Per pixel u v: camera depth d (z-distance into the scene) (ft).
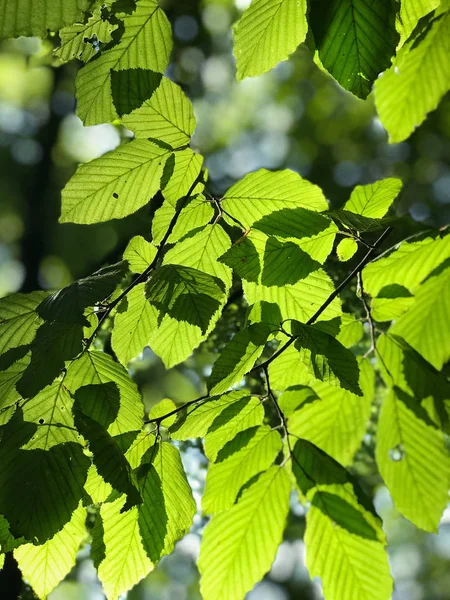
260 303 1.46
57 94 4.68
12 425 1.27
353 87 1.25
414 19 1.40
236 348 1.36
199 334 1.53
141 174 1.39
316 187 1.43
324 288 1.54
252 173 1.41
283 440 1.53
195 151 1.37
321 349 1.33
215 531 1.53
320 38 1.22
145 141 1.34
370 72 1.23
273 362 1.55
